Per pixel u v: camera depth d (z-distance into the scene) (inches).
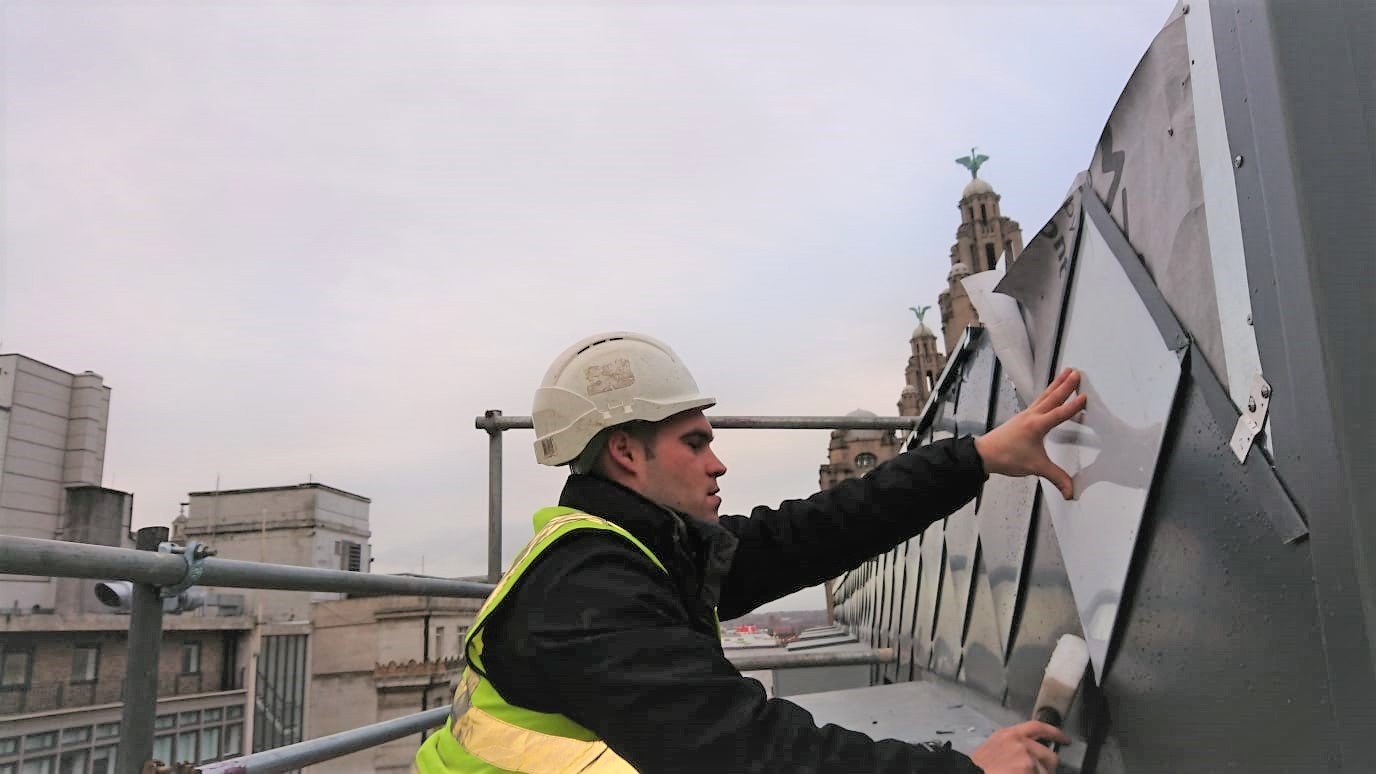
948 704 134.8
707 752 44.4
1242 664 52.6
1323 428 43.0
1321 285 43.2
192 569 73.3
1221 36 51.7
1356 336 42.2
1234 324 51.8
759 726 45.3
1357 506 41.2
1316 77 44.8
